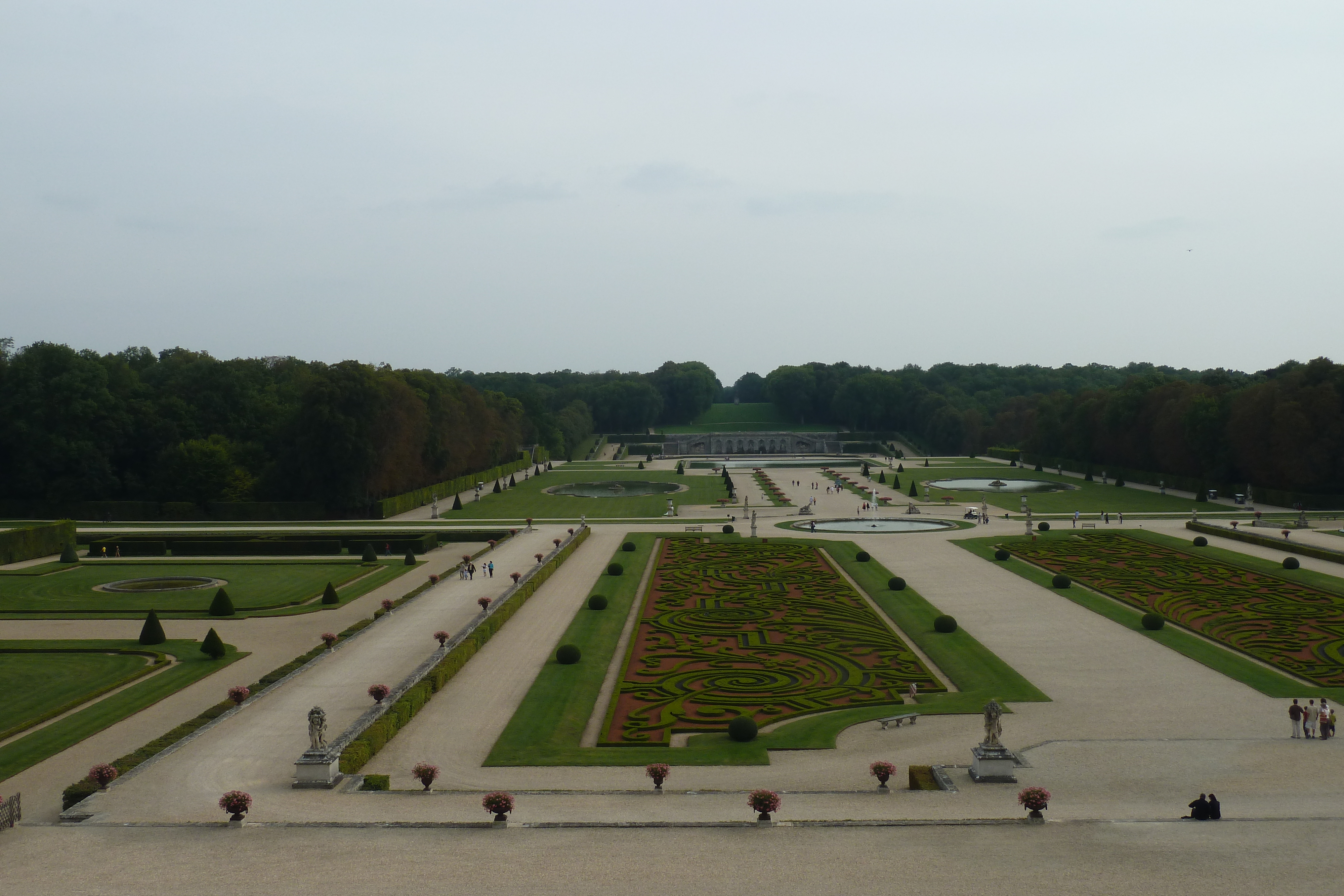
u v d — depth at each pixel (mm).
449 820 37750
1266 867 31703
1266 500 159750
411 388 180250
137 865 32688
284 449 160000
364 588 95188
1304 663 64062
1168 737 49781
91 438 160625
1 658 68562
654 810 39125
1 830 36125
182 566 109250
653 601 84062
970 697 57188
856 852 33438
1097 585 89625
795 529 131625
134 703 57844
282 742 48438
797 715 55062
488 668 63656
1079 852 33250
